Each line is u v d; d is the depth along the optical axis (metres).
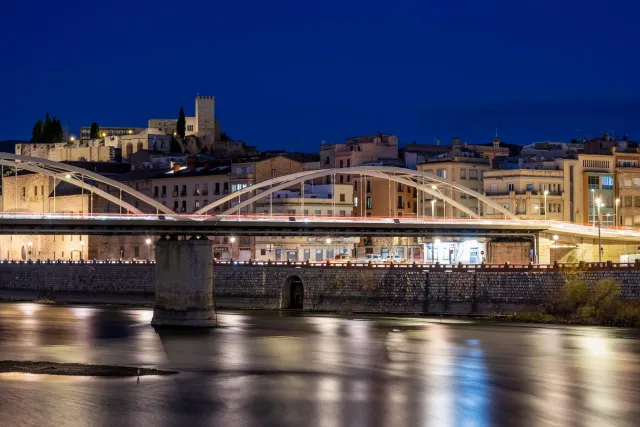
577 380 84.12
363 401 76.31
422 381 84.06
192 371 89.19
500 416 71.56
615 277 123.38
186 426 69.12
